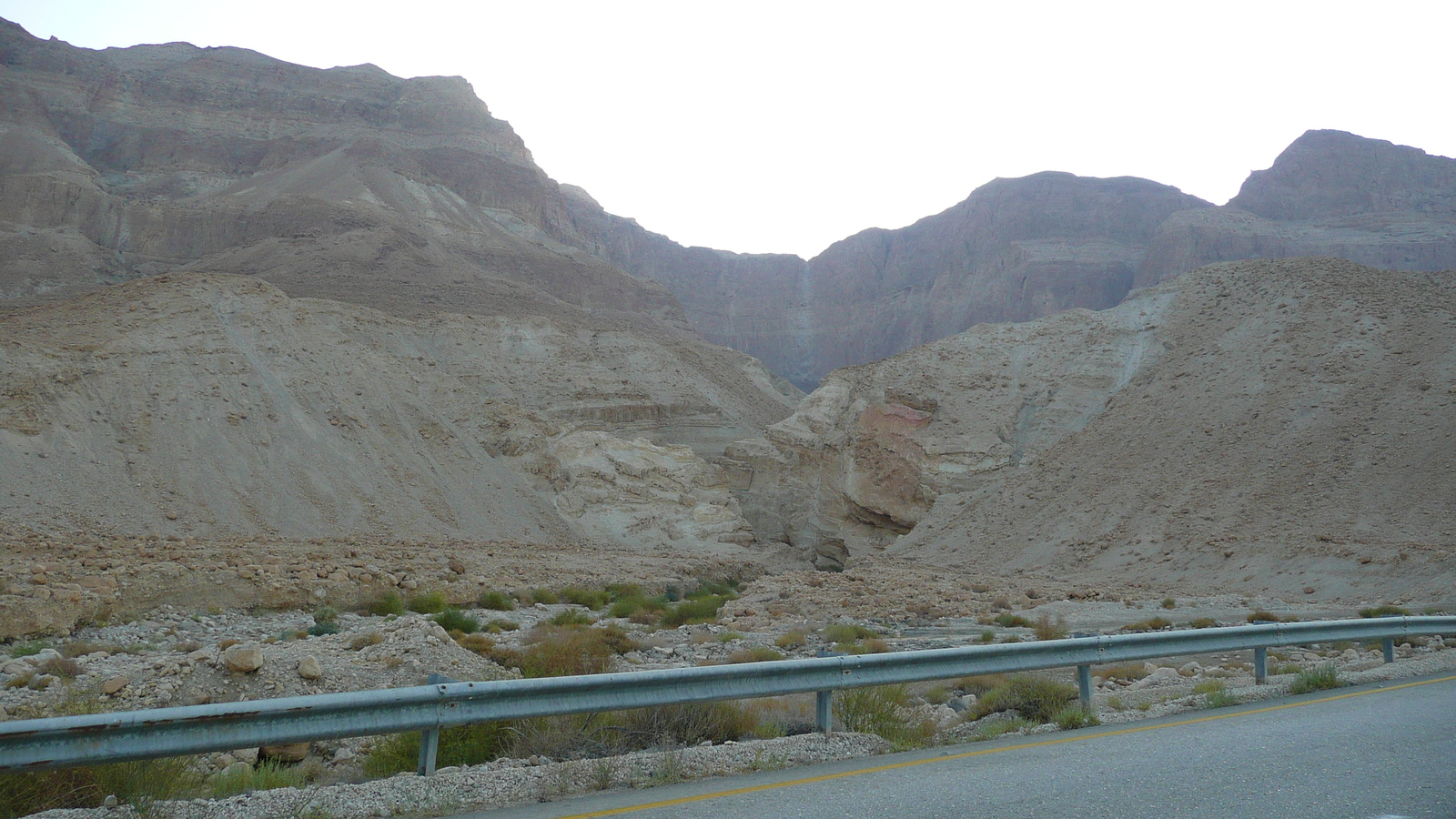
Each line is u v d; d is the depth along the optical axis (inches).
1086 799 259.9
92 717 253.3
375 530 2299.5
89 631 822.5
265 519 2154.3
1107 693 544.4
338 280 5068.9
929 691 574.2
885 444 2743.6
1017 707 463.2
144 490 2055.9
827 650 782.5
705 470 3292.3
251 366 2618.1
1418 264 5753.0
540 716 315.9
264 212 5974.4
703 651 786.2
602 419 3750.0
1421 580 1232.8
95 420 2174.0
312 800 270.2
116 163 7204.7
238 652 490.0
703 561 2502.5
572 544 2687.0
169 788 284.7
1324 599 1279.5
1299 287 2469.2
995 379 2832.2
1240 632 510.9
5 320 2514.8
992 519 2305.6
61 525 1791.3
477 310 5083.7
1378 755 312.3
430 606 1128.8
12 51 7377.0
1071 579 1753.2
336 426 2620.6
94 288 5007.4
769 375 5871.1
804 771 311.0
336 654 540.4
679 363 4456.2
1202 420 2159.2
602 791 289.4
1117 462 2203.5
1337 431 1852.9
